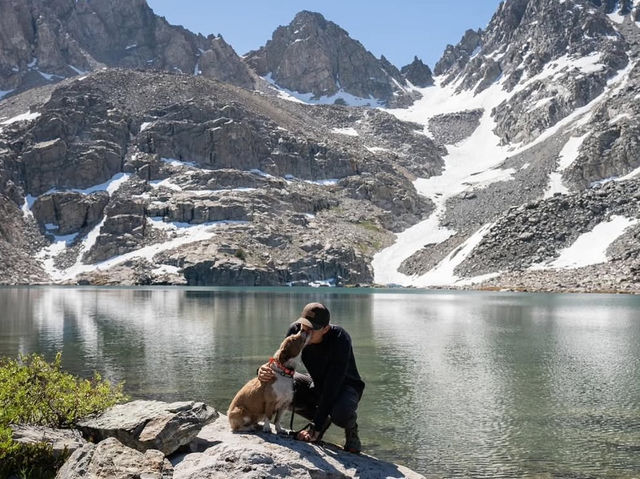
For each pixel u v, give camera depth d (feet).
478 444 56.13
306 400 39.37
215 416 38.73
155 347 120.88
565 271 424.05
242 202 636.89
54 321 178.81
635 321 182.80
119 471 29.14
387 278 566.77
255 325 167.43
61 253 581.12
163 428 35.63
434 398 75.97
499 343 131.13
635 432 60.03
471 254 515.91
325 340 36.68
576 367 98.99
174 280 524.11
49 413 44.32
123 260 557.74
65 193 620.08
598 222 479.82
